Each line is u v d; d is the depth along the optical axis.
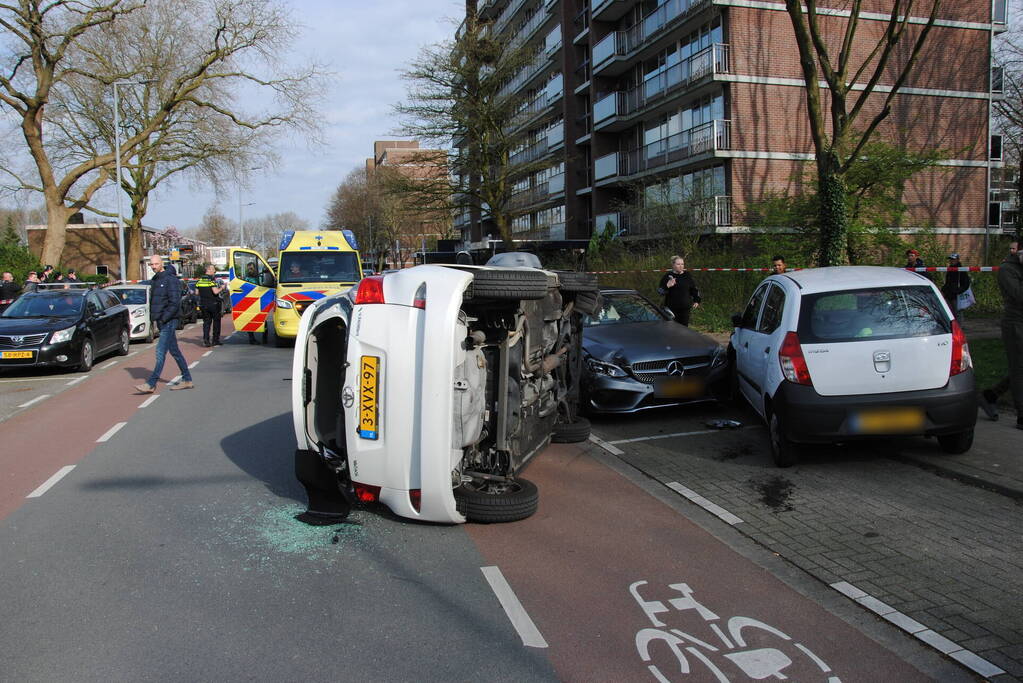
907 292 6.03
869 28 25.56
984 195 27.30
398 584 4.11
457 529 4.95
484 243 35.12
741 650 3.36
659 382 7.79
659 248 23.83
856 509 5.11
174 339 10.98
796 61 25.36
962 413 5.64
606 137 33.72
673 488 5.75
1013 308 6.72
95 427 8.58
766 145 25.17
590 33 33.44
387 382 4.51
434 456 4.48
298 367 5.19
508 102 31.83
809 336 5.87
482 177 33.00
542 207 41.78
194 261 63.22
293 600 3.92
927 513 4.96
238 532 4.96
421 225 65.69
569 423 7.25
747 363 7.45
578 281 6.77
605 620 3.66
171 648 3.42
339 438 5.02
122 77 28.45
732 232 24.11
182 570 4.34
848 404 5.63
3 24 25.00
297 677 3.16
